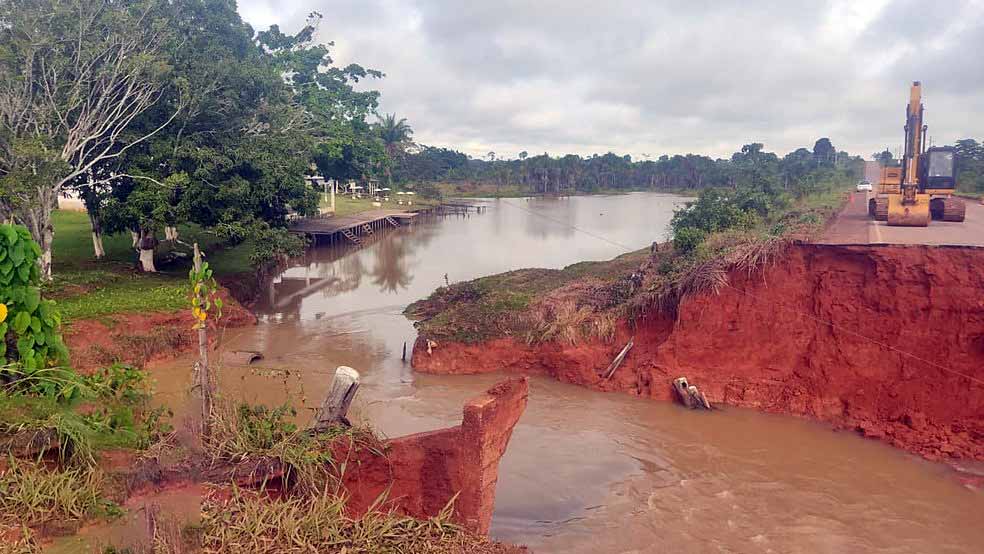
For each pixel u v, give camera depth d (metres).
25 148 21.02
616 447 15.05
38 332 8.36
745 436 15.70
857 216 25.89
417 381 19.20
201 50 27.95
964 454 14.22
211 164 25.98
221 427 7.27
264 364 20.12
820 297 17.48
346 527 6.45
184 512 6.26
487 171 143.25
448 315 22.61
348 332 24.56
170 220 25.80
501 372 20.08
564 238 54.47
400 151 103.94
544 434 15.71
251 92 30.23
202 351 7.67
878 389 16.14
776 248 18.23
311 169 37.12
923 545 11.27
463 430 8.00
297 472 7.18
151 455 7.00
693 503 12.55
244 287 29.69
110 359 17.67
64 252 32.19
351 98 53.62
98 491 6.43
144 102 25.06
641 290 20.55
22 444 6.89
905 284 16.39
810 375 17.11
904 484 13.38
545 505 12.23
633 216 75.94
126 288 24.33
